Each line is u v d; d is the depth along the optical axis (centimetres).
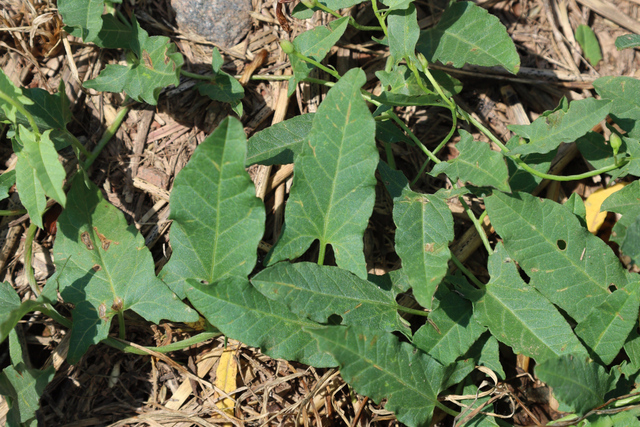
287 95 45
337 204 41
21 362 41
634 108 44
